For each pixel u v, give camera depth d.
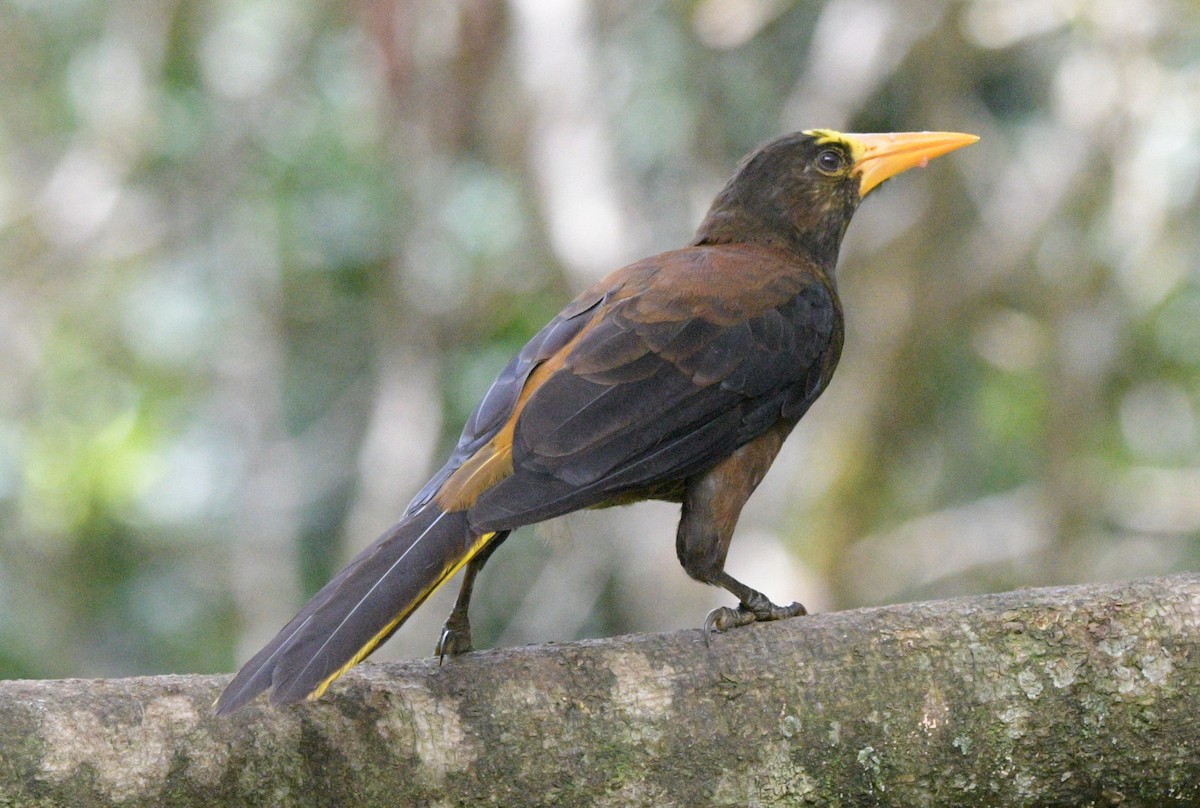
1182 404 15.72
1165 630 5.00
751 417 6.32
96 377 15.28
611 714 4.93
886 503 15.91
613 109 14.30
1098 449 15.10
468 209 14.63
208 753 4.64
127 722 4.61
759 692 4.98
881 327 14.30
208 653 15.11
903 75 14.82
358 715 4.80
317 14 15.21
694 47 14.63
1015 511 15.25
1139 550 15.55
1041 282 14.57
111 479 14.74
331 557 16.02
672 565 14.27
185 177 15.22
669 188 14.64
